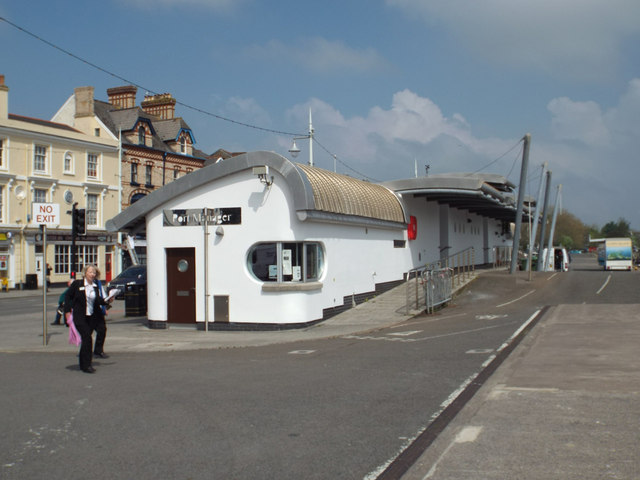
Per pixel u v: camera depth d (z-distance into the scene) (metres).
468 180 25.70
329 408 7.60
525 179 32.28
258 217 16.64
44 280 14.63
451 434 6.24
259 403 7.93
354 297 20.42
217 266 16.97
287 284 16.41
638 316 16.91
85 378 10.03
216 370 10.57
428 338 14.13
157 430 6.75
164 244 17.56
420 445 6.02
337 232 19.06
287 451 5.92
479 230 42.00
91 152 45.97
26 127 40.84
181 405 7.91
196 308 17.23
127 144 49.22
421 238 28.98
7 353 13.40
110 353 13.20
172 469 5.46
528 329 14.95
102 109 52.12
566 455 5.50
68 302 10.51
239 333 16.38
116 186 47.97
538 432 6.23
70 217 43.91
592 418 6.70
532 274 32.72
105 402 8.17
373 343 13.64
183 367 11.00
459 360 10.97
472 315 18.77
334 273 18.75
